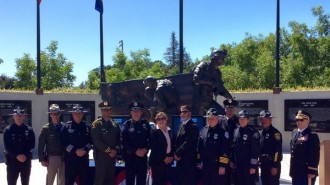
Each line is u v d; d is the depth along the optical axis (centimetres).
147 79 1112
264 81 2877
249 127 772
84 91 1783
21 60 3122
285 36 3434
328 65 2633
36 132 1650
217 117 759
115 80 3406
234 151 773
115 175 868
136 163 782
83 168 797
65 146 793
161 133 774
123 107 1192
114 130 789
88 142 807
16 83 3139
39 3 1684
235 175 773
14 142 798
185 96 1094
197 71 1055
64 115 1673
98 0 1598
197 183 802
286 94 1630
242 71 3139
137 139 782
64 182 834
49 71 3106
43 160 832
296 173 718
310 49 2647
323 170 809
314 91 1576
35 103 1655
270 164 801
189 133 756
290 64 2694
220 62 1052
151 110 1088
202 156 757
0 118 1588
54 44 3156
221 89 1070
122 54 3647
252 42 3394
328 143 800
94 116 1720
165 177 774
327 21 2677
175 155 761
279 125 1639
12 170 801
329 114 1542
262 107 1664
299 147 716
